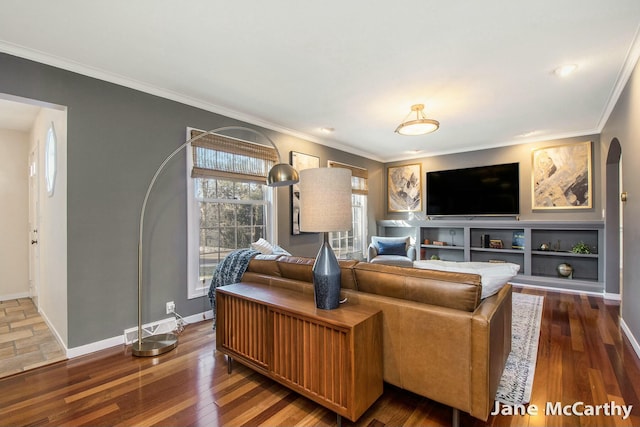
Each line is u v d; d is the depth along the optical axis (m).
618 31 2.10
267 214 4.21
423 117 3.77
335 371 1.65
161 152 3.07
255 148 3.97
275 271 2.54
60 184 2.63
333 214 1.83
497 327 1.75
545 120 4.10
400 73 2.74
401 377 1.79
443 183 5.95
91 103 2.62
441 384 1.65
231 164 3.69
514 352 2.53
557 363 2.35
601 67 2.62
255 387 2.07
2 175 4.20
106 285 2.69
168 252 3.12
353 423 1.70
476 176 5.59
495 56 2.44
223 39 2.19
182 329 3.12
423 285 1.78
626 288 2.93
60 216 2.63
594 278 4.64
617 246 4.13
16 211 4.30
